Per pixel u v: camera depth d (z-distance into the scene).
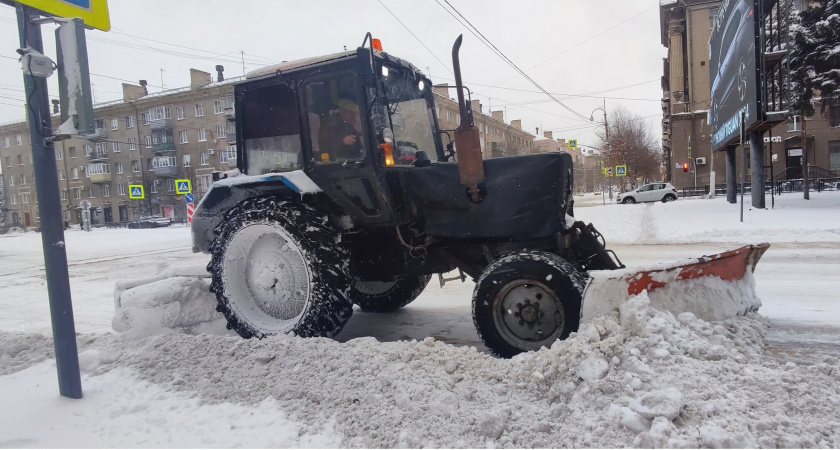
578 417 2.39
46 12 2.85
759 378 2.51
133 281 4.67
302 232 3.84
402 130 4.37
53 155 2.99
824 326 4.18
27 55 2.75
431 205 3.91
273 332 3.92
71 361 3.06
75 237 24.84
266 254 4.19
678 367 2.60
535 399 2.65
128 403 2.97
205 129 46.72
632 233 12.58
